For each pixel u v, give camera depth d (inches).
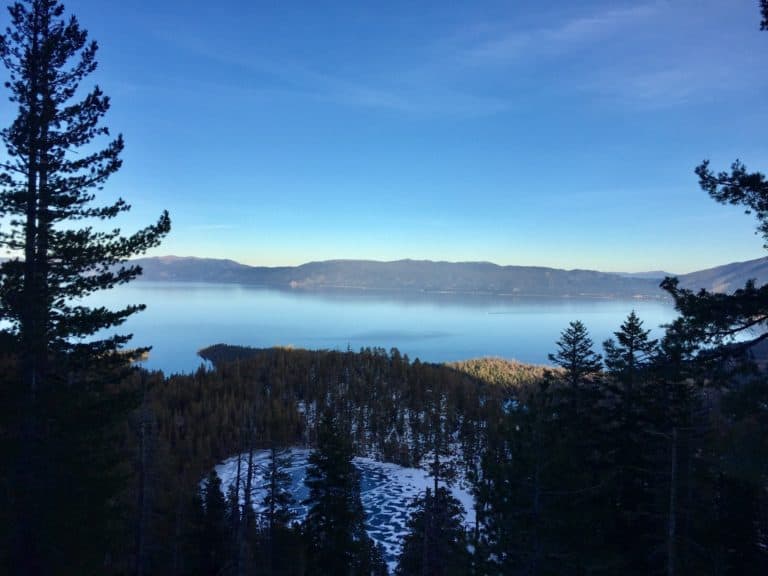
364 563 1075.3
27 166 522.6
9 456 494.0
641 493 669.3
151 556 1138.0
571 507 553.6
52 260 551.2
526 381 5610.2
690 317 398.6
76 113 538.9
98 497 556.4
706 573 644.7
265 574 925.2
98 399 584.1
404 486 2581.2
